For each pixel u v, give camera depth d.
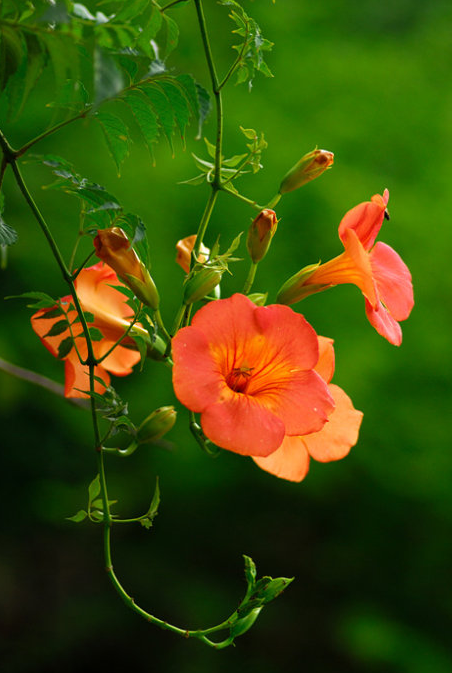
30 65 1.58
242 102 9.51
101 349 2.25
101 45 1.54
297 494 9.34
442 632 9.20
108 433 1.94
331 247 8.79
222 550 10.55
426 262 8.95
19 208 8.84
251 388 1.92
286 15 10.49
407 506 9.12
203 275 1.94
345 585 9.75
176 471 9.19
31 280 9.05
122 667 10.44
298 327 1.88
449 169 9.55
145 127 1.89
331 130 9.58
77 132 9.02
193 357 1.78
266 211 2.08
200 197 8.83
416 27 12.71
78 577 11.39
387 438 8.60
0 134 1.86
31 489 10.52
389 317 2.05
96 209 1.85
